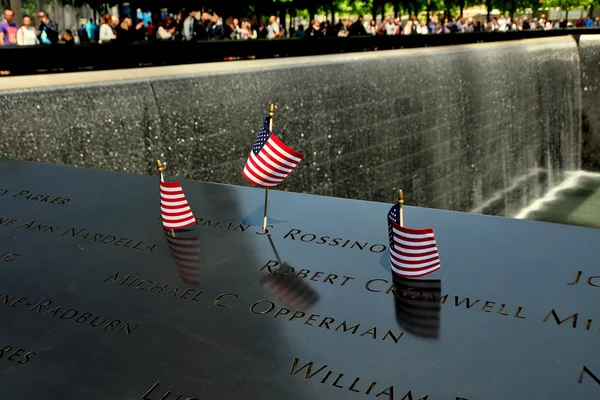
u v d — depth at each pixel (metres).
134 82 11.38
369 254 4.88
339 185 15.91
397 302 4.14
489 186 22.64
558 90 26.50
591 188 26.50
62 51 12.27
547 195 25.88
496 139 22.64
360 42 19.78
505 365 3.46
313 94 14.79
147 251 5.06
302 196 6.16
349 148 16.08
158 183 6.77
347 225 5.44
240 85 13.12
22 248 5.18
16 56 11.55
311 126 14.86
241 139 13.25
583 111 28.44
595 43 27.64
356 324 3.91
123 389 3.38
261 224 5.51
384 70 16.94
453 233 5.11
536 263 4.58
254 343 3.75
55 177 7.05
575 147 28.33
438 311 4.02
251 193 6.27
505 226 5.24
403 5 45.34
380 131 17.03
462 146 20.77
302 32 26.33
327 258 4.83
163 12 23.31
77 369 3.57
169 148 11.96
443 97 19.44
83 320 4.09
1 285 4.58
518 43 24.12
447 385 3.31
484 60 21.38
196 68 12.78
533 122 25.08
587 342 3.65
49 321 4.09
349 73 15.80
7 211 6.01
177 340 3.82
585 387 3.27
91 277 4.66
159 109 11.70
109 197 6.36
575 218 23.41
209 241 5.20
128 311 4.17
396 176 17.89
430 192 19.41
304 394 3.28
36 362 3.65
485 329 3.80
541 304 4.05
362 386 3.33
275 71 13.90
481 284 4.31
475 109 21.14
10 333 3.96
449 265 4.59
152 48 13.77
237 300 4.25
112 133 11.04
